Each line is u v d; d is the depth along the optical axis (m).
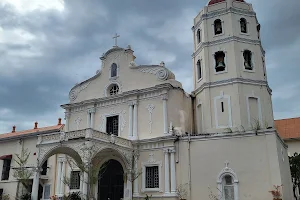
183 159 25.86
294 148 36.19
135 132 28.83
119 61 32.28
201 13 32.28
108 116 31.02
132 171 26.80
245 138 24.14
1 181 35.34
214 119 28.12
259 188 22.67
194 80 31.98
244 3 31.55
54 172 32.00
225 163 24.22
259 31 32.41
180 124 28.53
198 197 24.47
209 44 30.48
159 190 26.20
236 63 28.77
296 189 32.72
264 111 28.08
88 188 22.81
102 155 28.61
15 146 36.09
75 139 24.08
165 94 28.42
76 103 32.91
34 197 24.58
